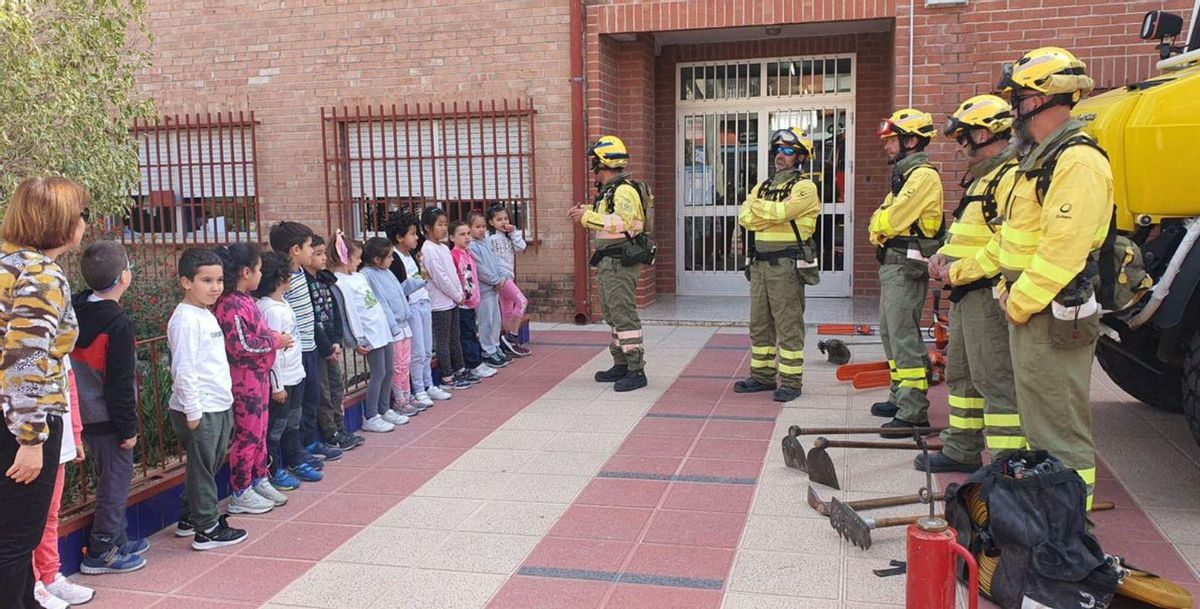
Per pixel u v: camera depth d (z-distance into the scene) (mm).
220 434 4188
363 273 6102
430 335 6824
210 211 11172
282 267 4789
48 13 6742
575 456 5406
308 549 4137
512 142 10250
